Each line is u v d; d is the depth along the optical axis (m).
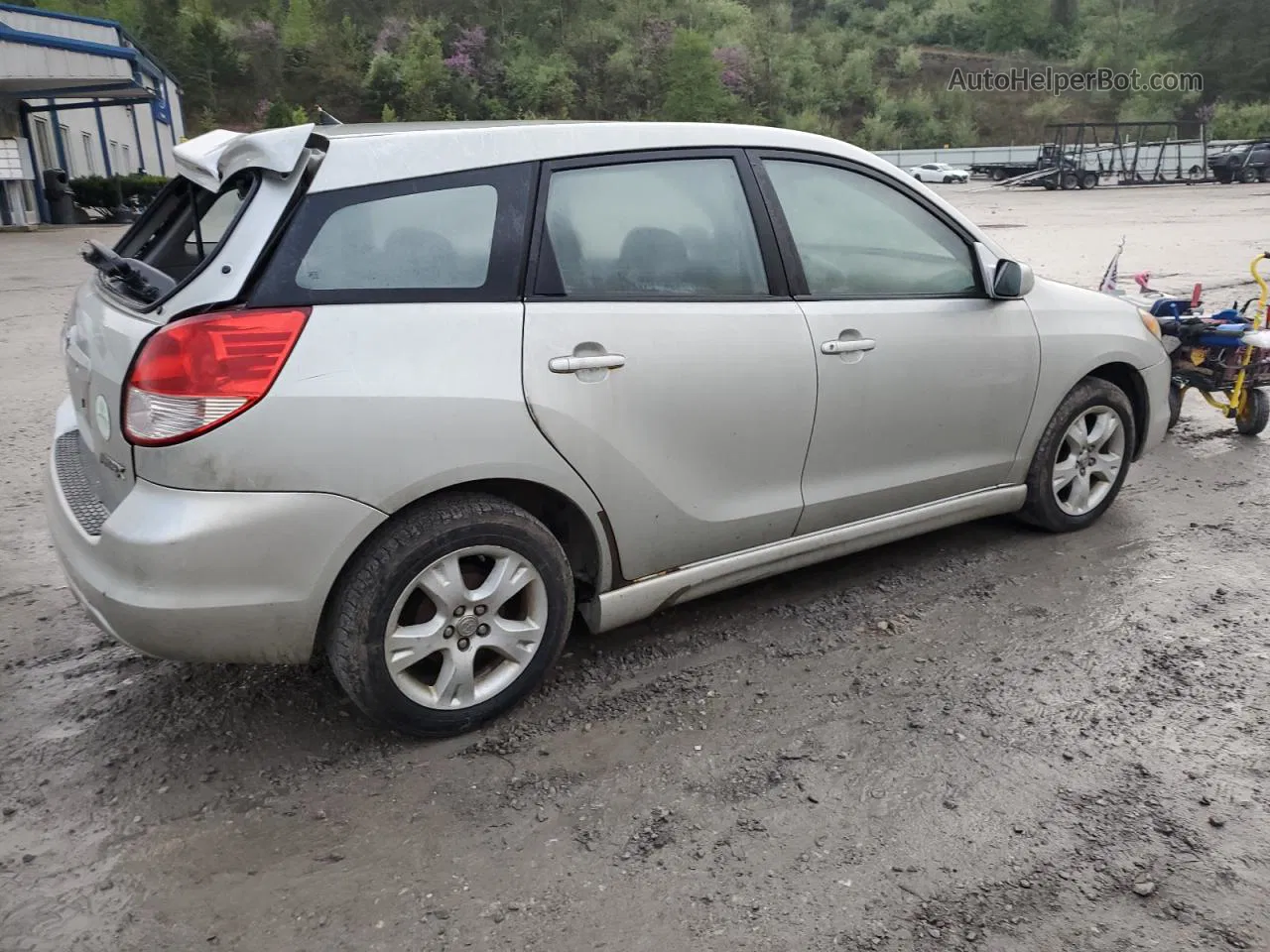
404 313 2.81
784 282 3.53
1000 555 4.41
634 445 3.18
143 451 2.66
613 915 2.38
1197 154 39.66
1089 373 4.54
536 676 3.19
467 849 2.61
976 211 26.45
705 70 105.44
